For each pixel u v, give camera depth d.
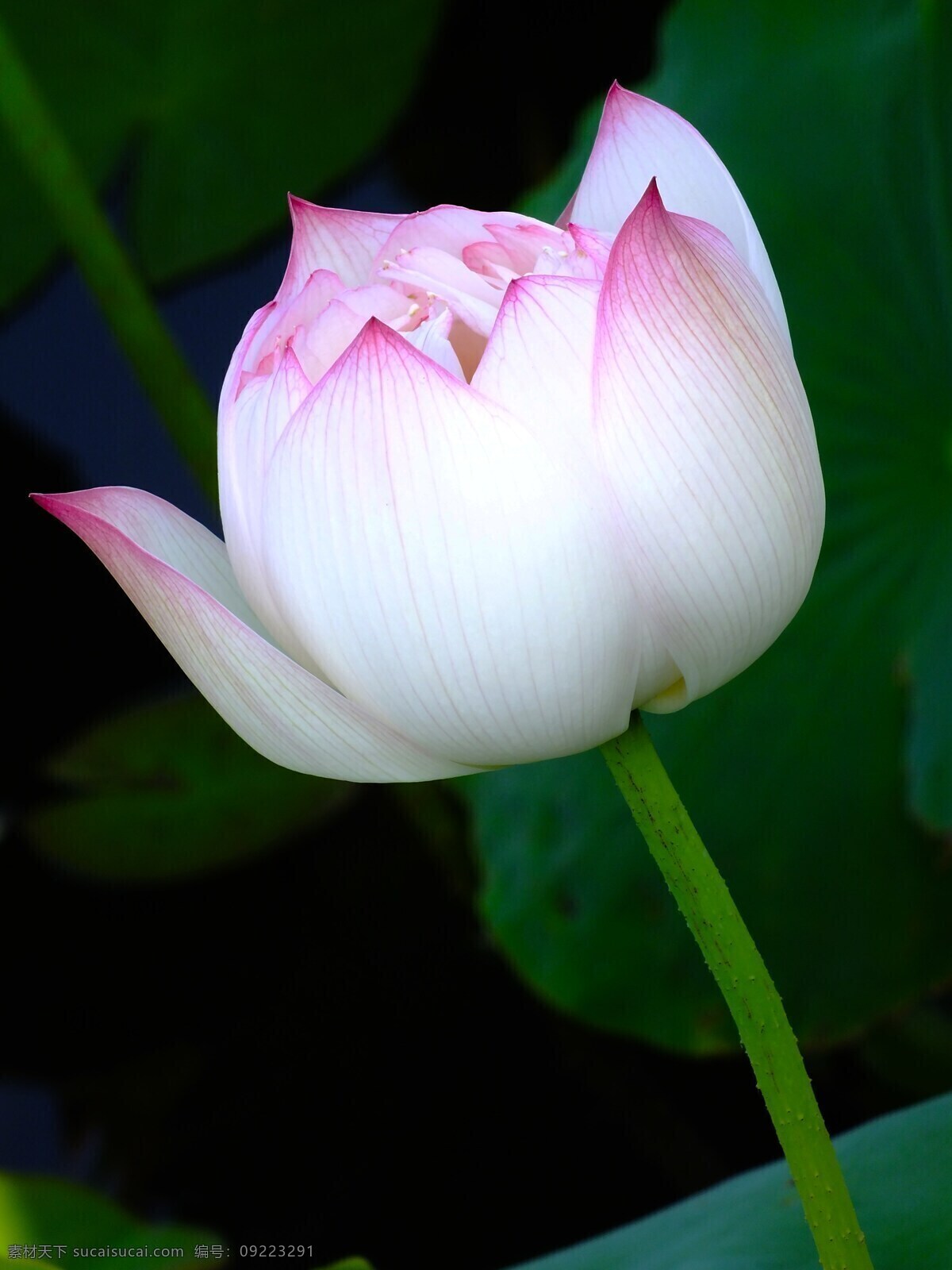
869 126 1.02
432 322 0.66
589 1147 1.21
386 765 0.68
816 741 1.03
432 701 0.66
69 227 1.29
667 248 0.64
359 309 0.68
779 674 1.04
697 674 0.67
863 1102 1.13
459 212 0.69
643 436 0.64
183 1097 1.31
